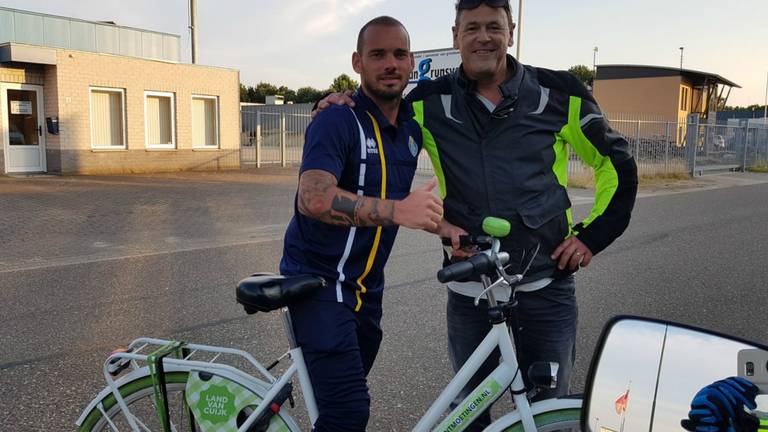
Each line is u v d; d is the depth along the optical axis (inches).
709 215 451.2
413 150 96.3
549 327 103.7
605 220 101.3
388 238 91.4
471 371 84.8
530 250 100.4
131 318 196.2
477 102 101.0
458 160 102.2
